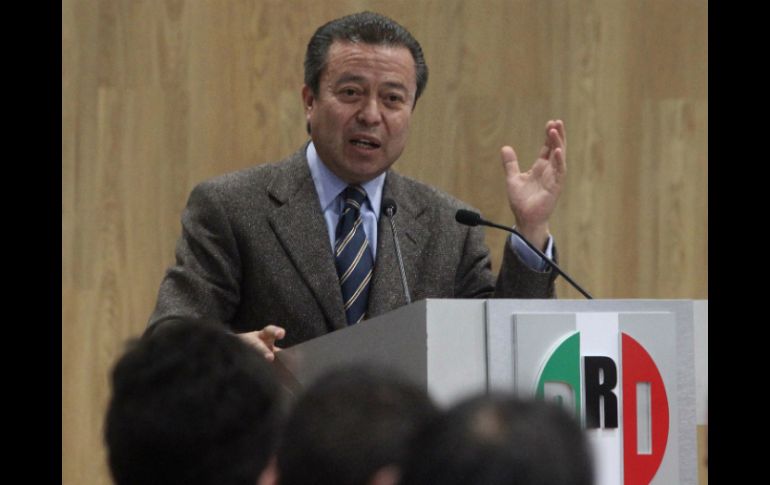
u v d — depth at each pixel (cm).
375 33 806
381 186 823
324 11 1266
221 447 316
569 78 1287
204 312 759
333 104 795
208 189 798
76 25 1240
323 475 274
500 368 551
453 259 813
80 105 1240
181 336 328
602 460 565
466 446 231
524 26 1286
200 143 1246
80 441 1234
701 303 649
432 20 1276
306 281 772
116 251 1240
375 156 797
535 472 227
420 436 246
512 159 735
